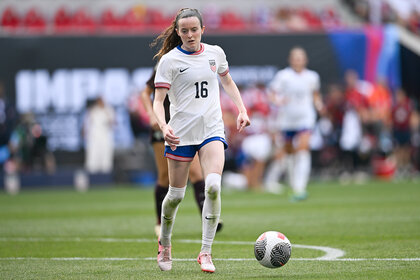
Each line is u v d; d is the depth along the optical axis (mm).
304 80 54406
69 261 24344
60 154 80688
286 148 56688
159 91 21078
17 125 79750
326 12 97625
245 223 37969
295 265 22188
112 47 80812
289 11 96562
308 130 55031
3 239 31781
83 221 41188
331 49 82688
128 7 100375
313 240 29391
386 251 25188
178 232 34375
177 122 21250
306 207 48281
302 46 82000
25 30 91438
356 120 82750
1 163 79750
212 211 21062
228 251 26500
